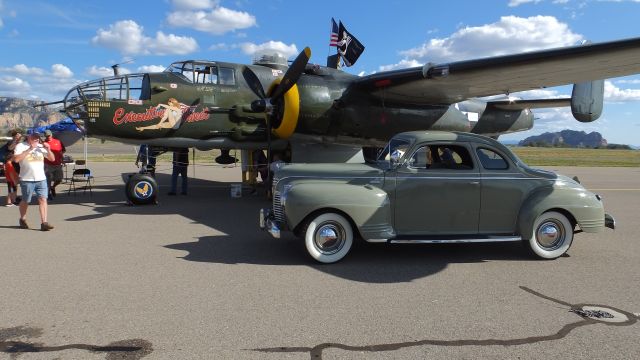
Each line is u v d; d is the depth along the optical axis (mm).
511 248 6484
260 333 3469
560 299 4352
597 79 8641
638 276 5152
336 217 5461
